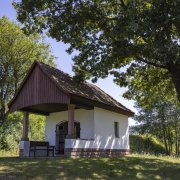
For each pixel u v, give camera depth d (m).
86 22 22.98
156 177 17.39
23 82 25.50
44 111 28.59
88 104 24.88
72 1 22.41
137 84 28.09
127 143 30.47
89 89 28.06
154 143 56.88
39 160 20.55
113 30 19.09
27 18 23.14
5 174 14.97
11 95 43.03
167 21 17.77
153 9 17.84
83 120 26.45
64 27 22.53
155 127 53.47
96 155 25.28
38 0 22.19
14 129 41.25
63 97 22.92
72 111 23.16
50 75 23.94
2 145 37.53
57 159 21.08
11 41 41.88
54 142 28.30
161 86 28.56
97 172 17.31
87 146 24.39
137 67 25.16
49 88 23.89
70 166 18.09
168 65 21.39
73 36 23.20
